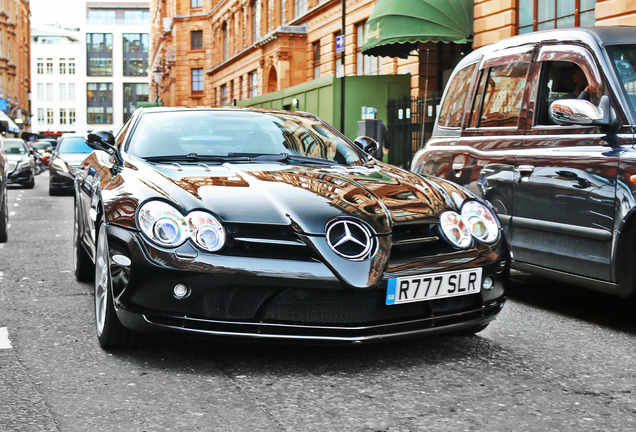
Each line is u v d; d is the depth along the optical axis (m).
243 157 4.40
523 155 4.88
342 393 3.14
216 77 49.09
